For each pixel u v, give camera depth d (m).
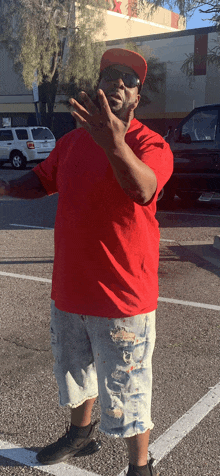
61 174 1.94
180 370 3.34
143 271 1.89
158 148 1.75
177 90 28.66
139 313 1.89
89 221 1.84
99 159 1.80
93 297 1.90
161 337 3.90
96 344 1.95
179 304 4.68
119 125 1.42
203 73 27.58
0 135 23.05
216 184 9.78
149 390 1.97
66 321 2.04
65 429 2.63
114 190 1.78
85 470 2.31
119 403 1.92
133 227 1.83
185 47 27.91
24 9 24.97
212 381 3.19
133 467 2.00
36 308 4.55
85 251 1.87
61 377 2.12
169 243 7.32
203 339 3.87
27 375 3.27
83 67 25.84
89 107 1.42
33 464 2.36
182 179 10.16
